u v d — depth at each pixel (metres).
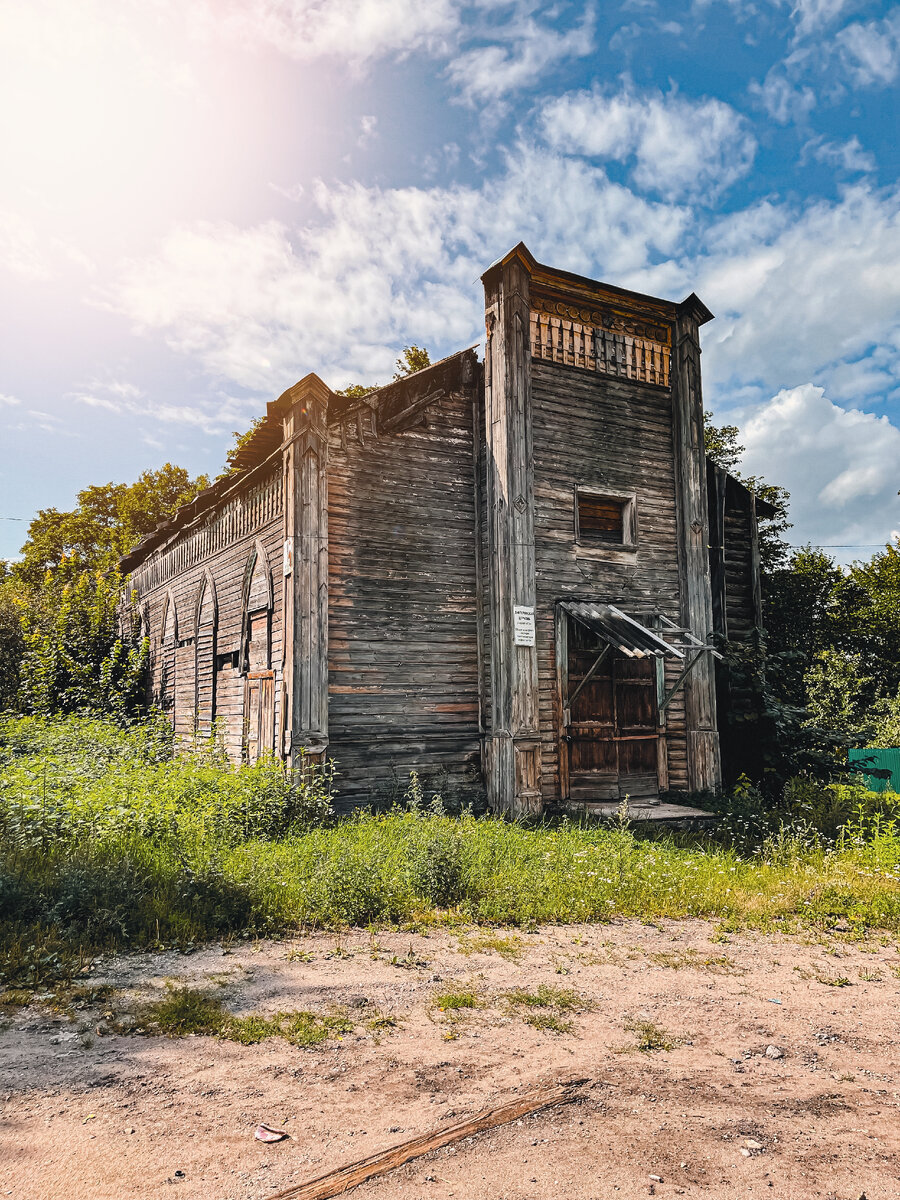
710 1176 3.02
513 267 11.86
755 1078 3.94
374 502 11.42
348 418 11.31
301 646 10.29
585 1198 2.85
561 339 12.58
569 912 6.82
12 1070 3.75
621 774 12.22
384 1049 4.15
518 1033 4.42
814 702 21.84
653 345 13.58
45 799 8.00
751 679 13.48
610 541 12.88
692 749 12.71
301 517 10.54
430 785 11.25
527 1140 3.26
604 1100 3.65
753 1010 4.91
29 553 39.22
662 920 6.91
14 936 5.39
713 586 14.63
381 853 7.78
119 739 13.85
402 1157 3.10
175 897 6.29
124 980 5.01
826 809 11.40
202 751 12.40
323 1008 4.68
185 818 8.20
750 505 15.46
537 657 11.70
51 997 4.65
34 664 20.56
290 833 8.64
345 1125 3.35
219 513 15.24
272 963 5.44
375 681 11.09
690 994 5.16
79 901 5.94
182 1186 2.86
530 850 8.30
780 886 7.80
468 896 7.03
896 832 10.23
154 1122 3.32
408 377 11.83
